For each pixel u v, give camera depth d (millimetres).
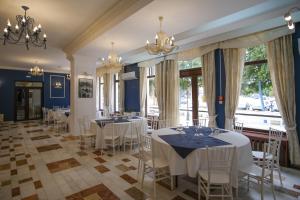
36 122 9742
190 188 2961
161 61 6777
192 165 2547
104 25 3982
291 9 3043
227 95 4863
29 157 4371
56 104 11406
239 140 2928
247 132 4574
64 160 4180
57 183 3107
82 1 3203
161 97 6754
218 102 5195
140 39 4523
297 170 3617
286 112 3865
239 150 2590
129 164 3936
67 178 3289
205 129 3801
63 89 11648
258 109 4621
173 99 6348
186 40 4762
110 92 10016
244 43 4484
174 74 6340
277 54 3973
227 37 4613
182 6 2949
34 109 10812
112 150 4906
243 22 3732
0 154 4590
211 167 2396
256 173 2551
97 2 3258
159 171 3129
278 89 3959
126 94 9000
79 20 3977
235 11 3127
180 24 3627
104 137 4574
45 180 3211
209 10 3074
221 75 5086
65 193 2801
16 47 6027
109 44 4980
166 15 3256
